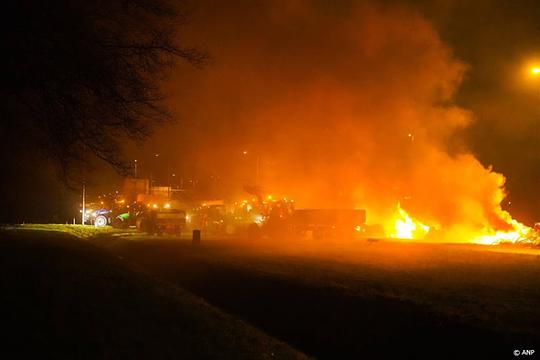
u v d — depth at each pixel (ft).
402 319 37.78
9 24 33.55
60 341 25.09
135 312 33.71
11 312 29.45
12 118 38.42
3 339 24.43
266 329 42.37
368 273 57.41
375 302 41.93
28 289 36.65
